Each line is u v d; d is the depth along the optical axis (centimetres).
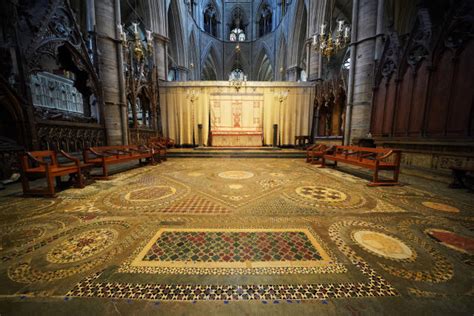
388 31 689
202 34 2200
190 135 1229
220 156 931
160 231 226
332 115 1106
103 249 189
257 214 274
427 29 553
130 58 864
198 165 701
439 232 223
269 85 1201
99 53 711
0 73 421
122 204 310
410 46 604
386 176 521
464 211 282
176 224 243
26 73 467
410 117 611
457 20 478
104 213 275
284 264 168
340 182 454
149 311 122
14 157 442
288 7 1762
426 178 491
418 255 180
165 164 725
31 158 340
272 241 205
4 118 448
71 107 1217
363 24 771
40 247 191
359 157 499
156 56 1178
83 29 908
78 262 169
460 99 481
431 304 126
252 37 2564
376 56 744
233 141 1177
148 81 1055
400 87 648
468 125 466
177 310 123
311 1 1192
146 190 388
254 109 1197
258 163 748
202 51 2222
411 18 967
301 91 1209
